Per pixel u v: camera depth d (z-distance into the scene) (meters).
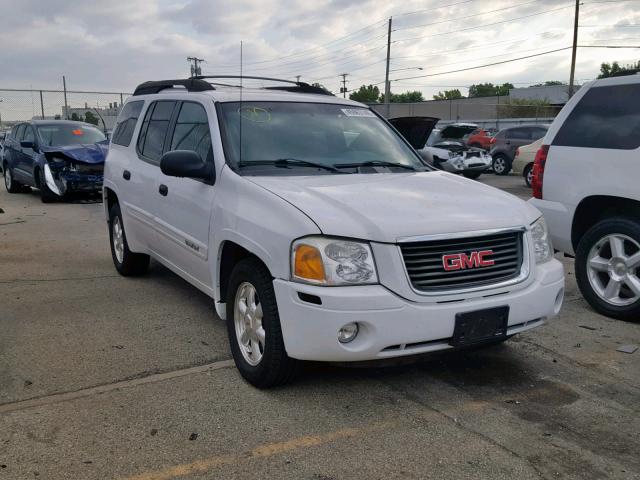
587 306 5.75
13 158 15.06
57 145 13.66
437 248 3.54
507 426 3.49
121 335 4.89
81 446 3.23
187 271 5.01
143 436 3.34
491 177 20.23
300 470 3.04
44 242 8.77
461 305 3.51
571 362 4.43
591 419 3.58
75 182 12.84
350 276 3.40
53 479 2.94
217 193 4.36
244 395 3.84
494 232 3.69
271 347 3.70
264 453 3.18
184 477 2.97
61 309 5.55
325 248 3.42
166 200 5.17
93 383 4.00
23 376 4.10
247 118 4.76
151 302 5.77
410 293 3.42
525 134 20.41
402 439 3.33
